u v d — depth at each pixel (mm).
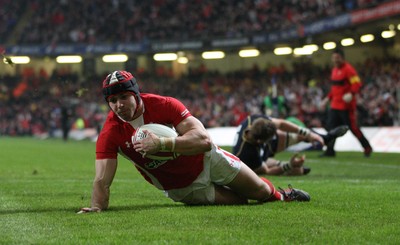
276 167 39375
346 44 124938
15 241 15312
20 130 163125
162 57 158750
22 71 177125
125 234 16109
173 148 19562
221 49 145750
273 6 141750
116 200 25625
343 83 58188
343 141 74500
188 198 22297
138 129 19578
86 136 134125
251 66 158875
